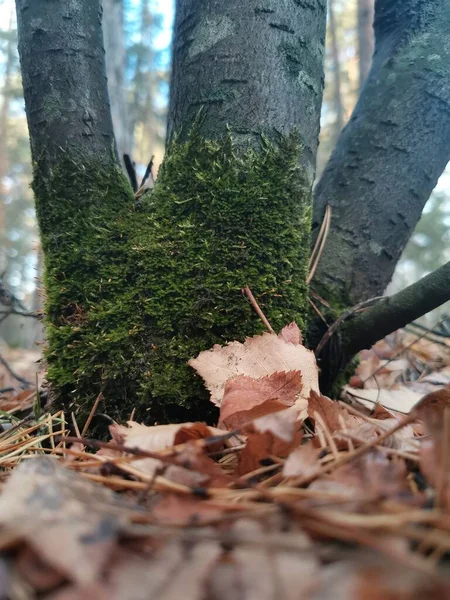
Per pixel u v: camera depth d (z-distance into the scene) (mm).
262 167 217
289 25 230
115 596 86
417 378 402
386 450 137
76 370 209
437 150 277
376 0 311
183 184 218
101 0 260
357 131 285
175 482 134
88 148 233
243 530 100
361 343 243
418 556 89
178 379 200
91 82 241
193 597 86
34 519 102
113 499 120
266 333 201
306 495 115
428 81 274
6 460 178
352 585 82
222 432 156
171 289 206
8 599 89
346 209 274
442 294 212
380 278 276
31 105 239
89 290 217
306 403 192
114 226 221
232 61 224
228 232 210
